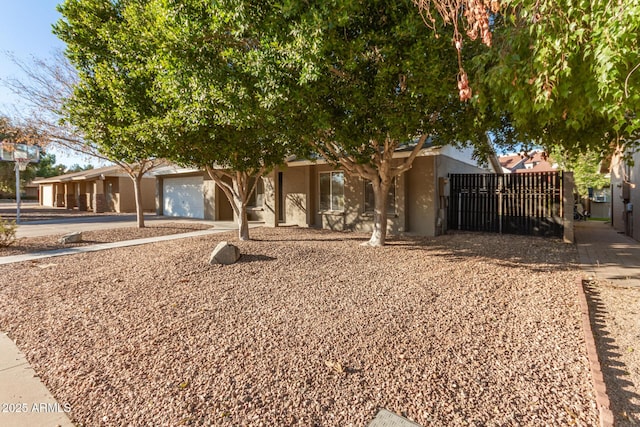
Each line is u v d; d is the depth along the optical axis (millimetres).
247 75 5523
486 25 2736
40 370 2949
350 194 12852
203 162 9109
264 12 4871
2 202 41531
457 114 6430
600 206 22641
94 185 26766
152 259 7301
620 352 3230
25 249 8961
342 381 2709
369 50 5680
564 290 5020
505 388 2596
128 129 7809
